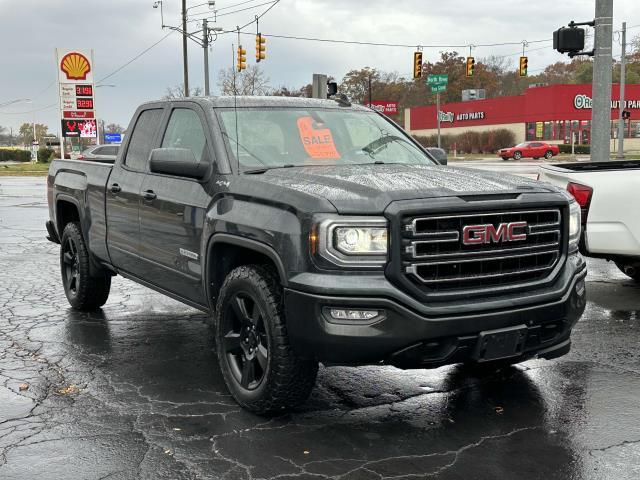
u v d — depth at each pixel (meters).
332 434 3.98
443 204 3.70
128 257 5.74
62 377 5.02
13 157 91.94
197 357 5.49
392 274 3.62
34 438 3.96
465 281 3.81
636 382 4.86
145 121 5.82
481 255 3.82
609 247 7.12
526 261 4.02
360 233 3.64
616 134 65.25
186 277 4.88
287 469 3.55
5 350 5.68
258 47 32.22
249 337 4.26
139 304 7.39
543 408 4.37
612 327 6.30
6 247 11.84
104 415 4.29
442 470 3.54
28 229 14.55
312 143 5.04
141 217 5.43
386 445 3.84
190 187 4.84
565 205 4.14
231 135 4.79
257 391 4.13
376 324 3.61
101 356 5.52
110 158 8.20
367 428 4.07
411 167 4.72
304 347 3.77
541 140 68.31
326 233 3.65
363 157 5.12
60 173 7.19
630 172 7.13
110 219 5.98
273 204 3.98
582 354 5.50
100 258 6.37
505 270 3.94
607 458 3.67
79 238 6.72
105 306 7.29
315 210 3.71
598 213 7.11
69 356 5.52
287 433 4.00
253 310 4.21
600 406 4.41
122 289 8.21
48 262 10.24
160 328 6.38
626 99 64.62
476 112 76.00
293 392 4.01
